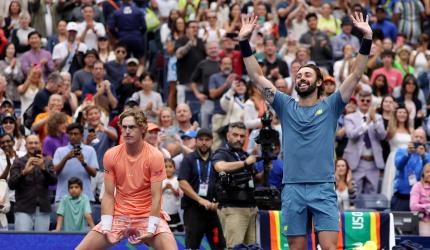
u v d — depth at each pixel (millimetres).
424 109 43656
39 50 44312
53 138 35531
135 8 47469
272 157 28688
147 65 49875
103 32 47281
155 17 49750
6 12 49000
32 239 29688
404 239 30844
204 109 43062
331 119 23375
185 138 38031
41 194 32969
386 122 39250
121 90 42281
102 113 40219
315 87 23422
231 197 29109
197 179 30031
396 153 36812
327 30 50719
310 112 23344
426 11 53906
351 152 39031
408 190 36250
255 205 29484
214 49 44281
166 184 34156
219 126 40125
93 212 33812
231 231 29031
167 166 34312
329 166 23219
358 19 23484
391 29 51531
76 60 44781
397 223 33344
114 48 47406
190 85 45781
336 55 48344
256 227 29641
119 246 30078
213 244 29750
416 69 47844
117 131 36656
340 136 39406
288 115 23516
